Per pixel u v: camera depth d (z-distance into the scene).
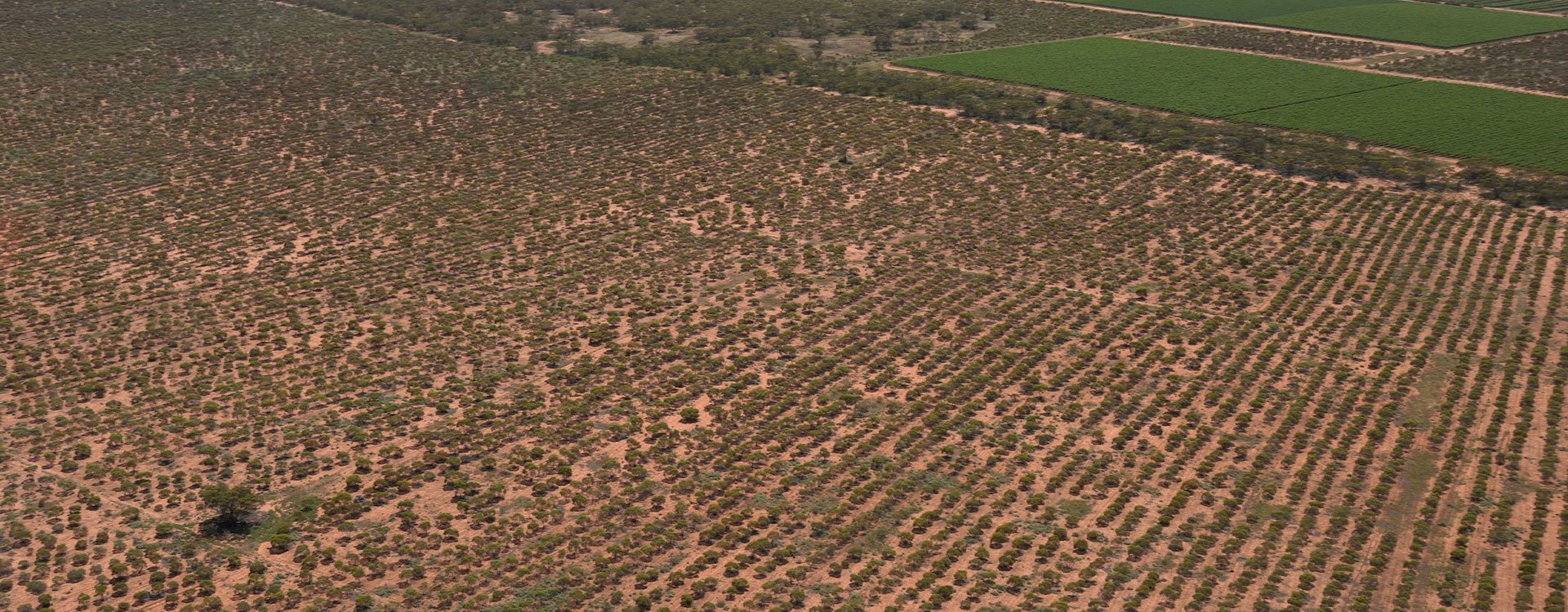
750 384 106.81
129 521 86.44
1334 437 98.12
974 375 107.94
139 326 117.06
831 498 89.94
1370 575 81.19
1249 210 146.88
